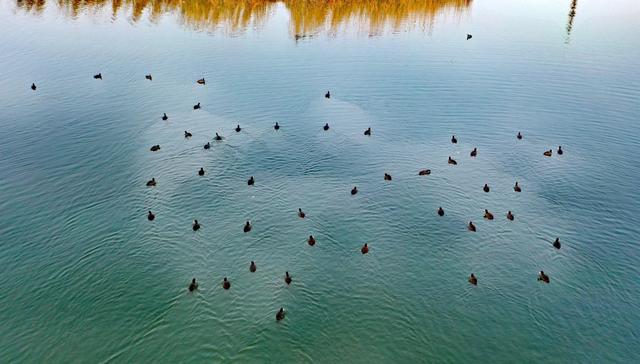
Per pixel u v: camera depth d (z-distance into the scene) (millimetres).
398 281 36688
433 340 31734
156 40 86375
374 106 65375
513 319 33406
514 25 103562
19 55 76938
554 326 32875
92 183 47594
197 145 54406
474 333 32312
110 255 38625
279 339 31578
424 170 49812
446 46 88875
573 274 37406
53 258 38156
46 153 52250
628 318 33562
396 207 45094
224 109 63094
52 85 67688
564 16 112125
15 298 34469
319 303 34500
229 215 43594
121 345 31109
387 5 110000
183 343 31281
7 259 37906
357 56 82750
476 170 51062
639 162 53125
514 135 58438
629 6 122125
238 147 54438
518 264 38344
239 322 32844
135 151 53156
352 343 31469
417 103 66500
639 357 30734
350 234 41500
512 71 77375
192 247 39625
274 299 34750
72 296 34750
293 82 71750
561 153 54031
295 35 92062
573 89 71000
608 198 46781
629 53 85562
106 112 61406
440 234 41594
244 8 105562
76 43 83062
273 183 48312
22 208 43656
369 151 54500
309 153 53844
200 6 104938
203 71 74438
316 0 109000
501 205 45500
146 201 45094
